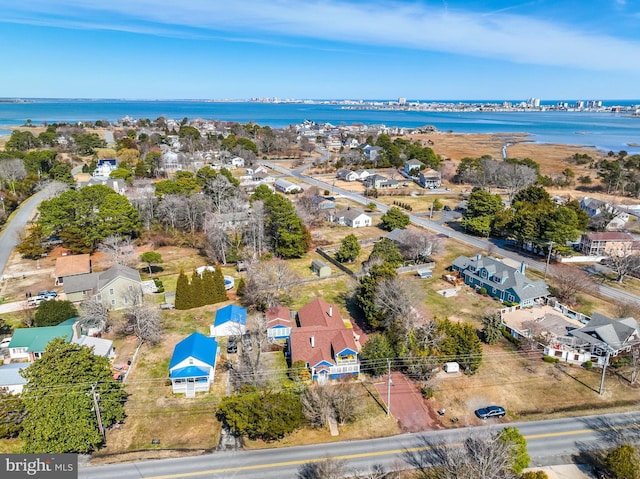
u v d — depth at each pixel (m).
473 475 29.19
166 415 39.62
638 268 69.12
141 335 50.81
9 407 36.28
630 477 31.31
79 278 61.44
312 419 38.19
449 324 48.66
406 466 34.22
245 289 59.94
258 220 77.06
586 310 59.28
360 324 55.50
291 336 46.75
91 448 35.50
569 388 43.88
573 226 79.69
